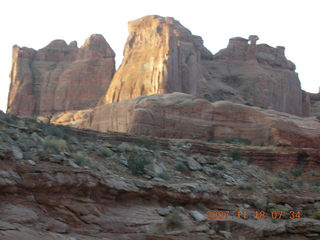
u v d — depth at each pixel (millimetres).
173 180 23531
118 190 17094
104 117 49812
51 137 21531
